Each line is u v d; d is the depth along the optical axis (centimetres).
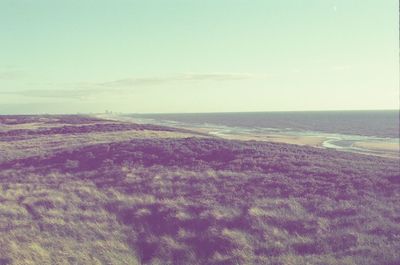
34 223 1489
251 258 1125
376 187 1859
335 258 1084
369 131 10538
